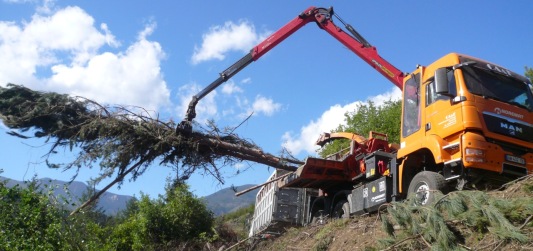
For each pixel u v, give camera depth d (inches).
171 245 654.5
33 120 455.8
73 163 460.1
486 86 376.2
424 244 293.3
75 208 426.6
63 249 378.9
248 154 523.5
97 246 450.9
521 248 251.4
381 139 518.0
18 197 373.4
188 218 682.2
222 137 519.8
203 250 652.7
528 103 390.6
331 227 434.9
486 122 360.5
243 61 542.6
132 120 478.3
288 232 521.0
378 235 361.7
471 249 267.0
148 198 689.0
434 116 385.7
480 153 349.1
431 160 400.8
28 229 363.9
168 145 489.4
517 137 368.8
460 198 294.7
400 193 409.4
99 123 460.8
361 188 467.8
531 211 265.4
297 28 552.1
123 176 484.1
